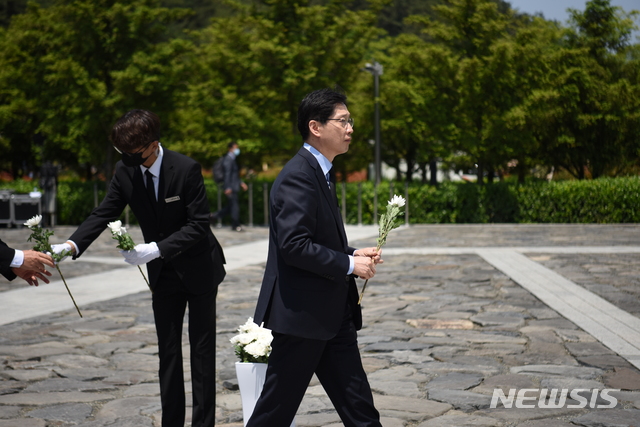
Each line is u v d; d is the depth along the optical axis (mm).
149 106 21516
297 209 2756
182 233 3414
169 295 3574
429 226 17953
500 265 10242
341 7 22219
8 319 7051
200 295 3561
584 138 21469
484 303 7465
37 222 3404
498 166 22469
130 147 3350
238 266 10922
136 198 3539
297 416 4078
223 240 14984
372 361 5254
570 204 18094
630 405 4148
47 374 5051
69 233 16719
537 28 19516
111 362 5371
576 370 4891
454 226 17891
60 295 8469
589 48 21719
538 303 7422
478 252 11945
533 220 18375
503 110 19203
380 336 6027
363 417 2871
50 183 18969
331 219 2883
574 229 16359
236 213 17250
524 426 3822
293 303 2807
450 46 20391
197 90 21688
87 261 11680
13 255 3332
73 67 19906
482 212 18500
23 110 22875
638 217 17797
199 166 3566
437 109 19656
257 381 3295
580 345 5594
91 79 20297
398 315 6914
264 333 3447
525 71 19281
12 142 27688
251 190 19125
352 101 23016
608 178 18578
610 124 20812
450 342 5766
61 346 5887
